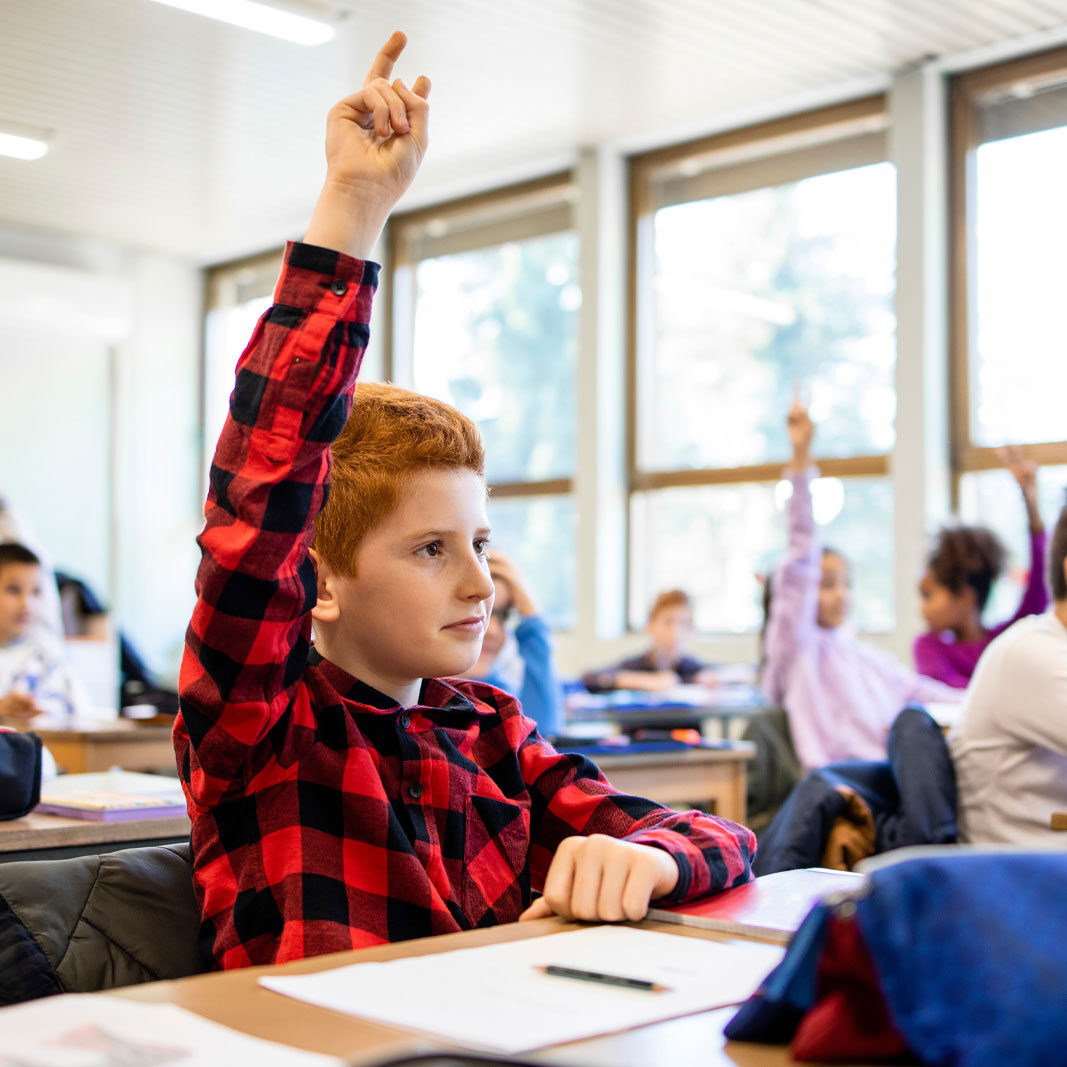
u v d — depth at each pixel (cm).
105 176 659
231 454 84
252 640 83
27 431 772
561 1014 58
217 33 491
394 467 94
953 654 395
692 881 84
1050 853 53
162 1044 52
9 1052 51
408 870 91
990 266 509
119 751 299
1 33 490
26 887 93
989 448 504
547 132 597
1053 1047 46
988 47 498
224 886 91
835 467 545
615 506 616
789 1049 53
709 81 534
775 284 574
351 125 88
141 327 803
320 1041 54
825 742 358
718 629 589
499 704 109
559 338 648
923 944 48
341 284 85
